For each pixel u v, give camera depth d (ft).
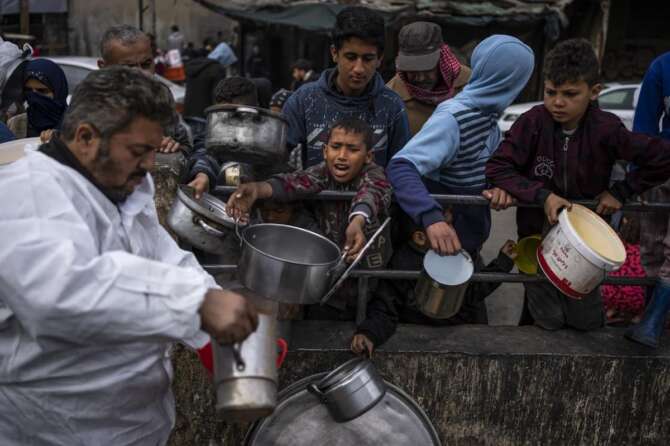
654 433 9.85
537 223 10.09
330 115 10.23
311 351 9.32
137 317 5.57
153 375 6.76
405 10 43.27
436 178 9.78
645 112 10.87
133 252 6.44
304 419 9.27
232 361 6.20
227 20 70.08
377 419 9.29
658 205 9.63
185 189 8.69
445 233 8.70
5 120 13.47
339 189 9.39
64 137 5.96
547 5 44.78
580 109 9.02
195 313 5.63
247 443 9.34
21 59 13.80
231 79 12.24
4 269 5.44
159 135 6.01
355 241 8.35
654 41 56.03
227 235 8.45
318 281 8.00
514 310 15.53
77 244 5.59
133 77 5.83
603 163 9.45
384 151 10.41
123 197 6.40
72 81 28.14
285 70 56.75
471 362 9.45
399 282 9.84
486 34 46.21
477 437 9.76
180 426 9.51
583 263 8.55
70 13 66.90
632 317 11.59
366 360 8.84
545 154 9.46
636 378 9.62
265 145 8.02
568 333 10.03
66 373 6.24
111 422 6.60
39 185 5.66
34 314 5.46
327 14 46.29
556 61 8.89
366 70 9.81
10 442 6.45
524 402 9.62
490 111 9.57
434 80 12.49
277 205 9.37
